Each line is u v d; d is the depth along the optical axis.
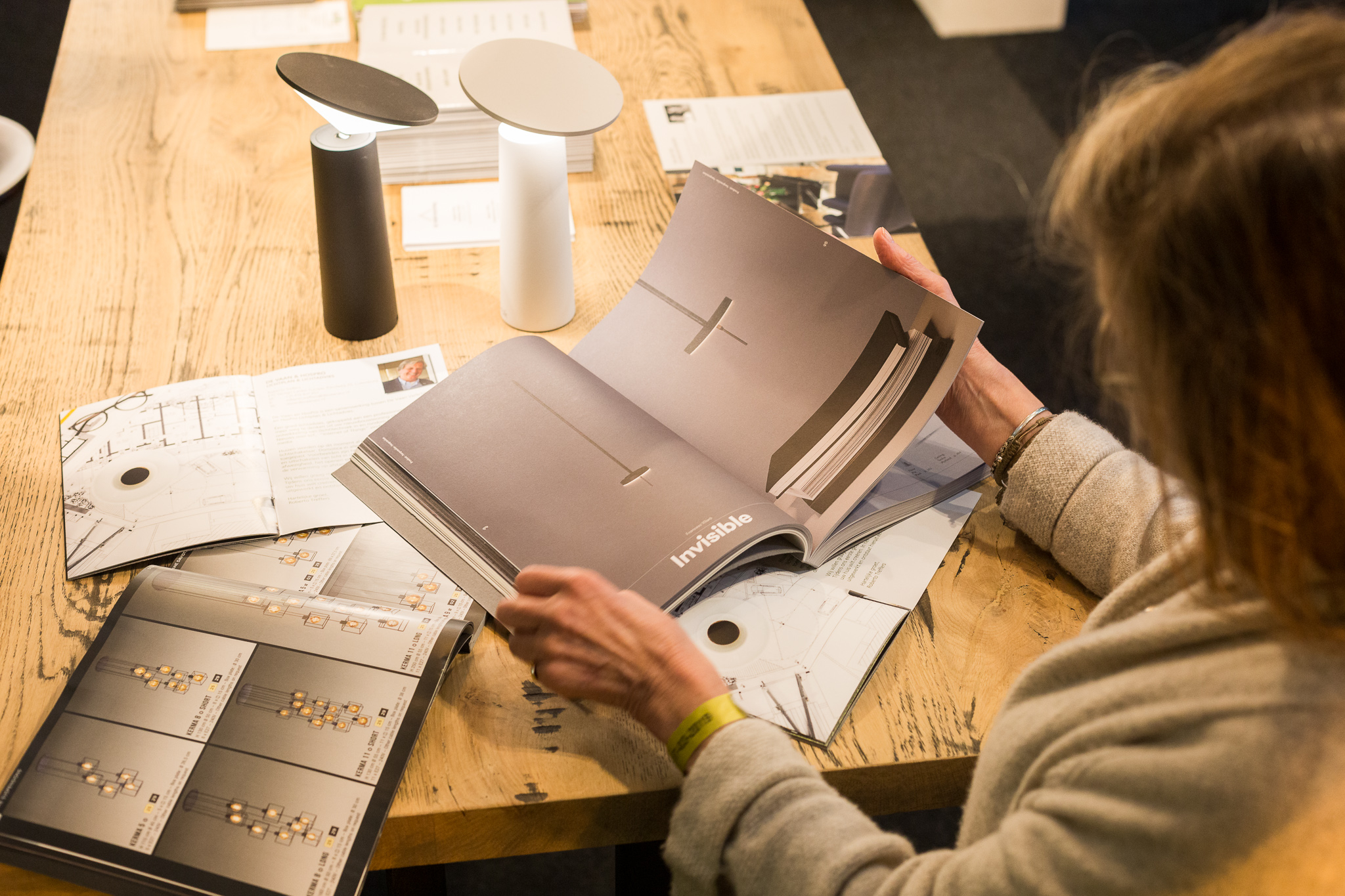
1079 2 3.80
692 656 0.72
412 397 1.04
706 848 0.66
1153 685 0.51
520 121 0.97
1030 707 0.60
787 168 1.39
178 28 1.59
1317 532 0.45
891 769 0.76
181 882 0.66
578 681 0.73
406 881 1.16
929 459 0.99
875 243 0.97
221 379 1.04
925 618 0.86
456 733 0.76
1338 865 0.44
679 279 1.01
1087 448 0.88
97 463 0.95
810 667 0.80
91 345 1.08
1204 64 0.47
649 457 0.89
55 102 1.43
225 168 1.35
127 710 0.74
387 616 0.81
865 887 0.61
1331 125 0.41
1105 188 0.49
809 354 0.93
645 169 1.39
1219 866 0.46
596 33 1.65
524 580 0.77
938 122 3.22
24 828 0.68
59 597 0.84
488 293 1.19
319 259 1.16
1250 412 0.44
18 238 1.21
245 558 0.87
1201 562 0.54
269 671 0.77
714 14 1.72
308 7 1.65
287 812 0.70
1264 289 0.42
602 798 0.73
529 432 0.91
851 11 3.72
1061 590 0.89
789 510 0.88
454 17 1.56
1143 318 0.48
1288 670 0.46
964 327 0.86
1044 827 0.52
